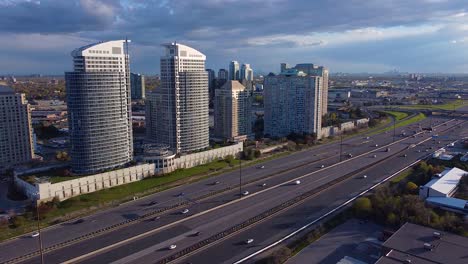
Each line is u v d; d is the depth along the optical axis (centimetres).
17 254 17550
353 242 18462
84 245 18425
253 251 17688
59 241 18838
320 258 16975
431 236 16712
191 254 17475
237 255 17338
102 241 18838
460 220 19638
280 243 18425
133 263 16712
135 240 18938
